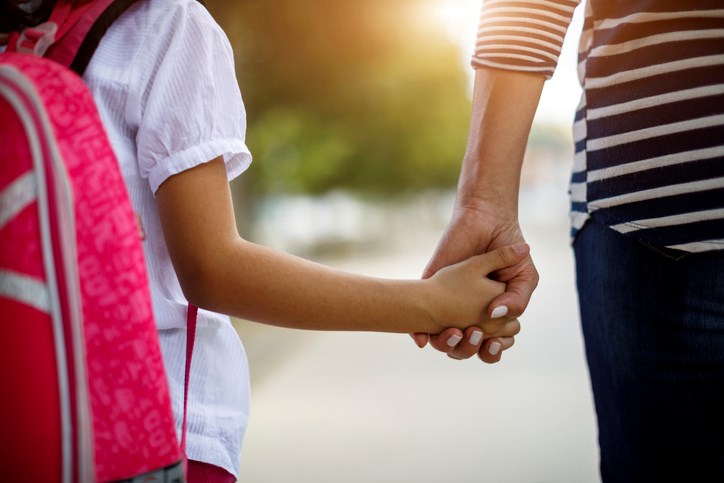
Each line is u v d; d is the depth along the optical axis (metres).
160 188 1.30
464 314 1.56
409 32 20.61
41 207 0.92
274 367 8.89
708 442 1.50
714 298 1.47
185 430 1.34
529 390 6.76
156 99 1.30
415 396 6.77
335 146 28.20
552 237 39.34
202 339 1.46
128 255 0.99
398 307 1.47
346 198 46.19
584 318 1.71
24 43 1.29
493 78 1.88
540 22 1.83
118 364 0.97
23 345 0.91
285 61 18.09
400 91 30.11
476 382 7.23
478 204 1.86
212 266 1.29
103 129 1.01
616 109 1.57
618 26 1.57
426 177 42.59
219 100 1.36
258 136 24.12
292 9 17.08
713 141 1.47
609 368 1.62
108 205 0.98
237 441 1.49
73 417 0.91
